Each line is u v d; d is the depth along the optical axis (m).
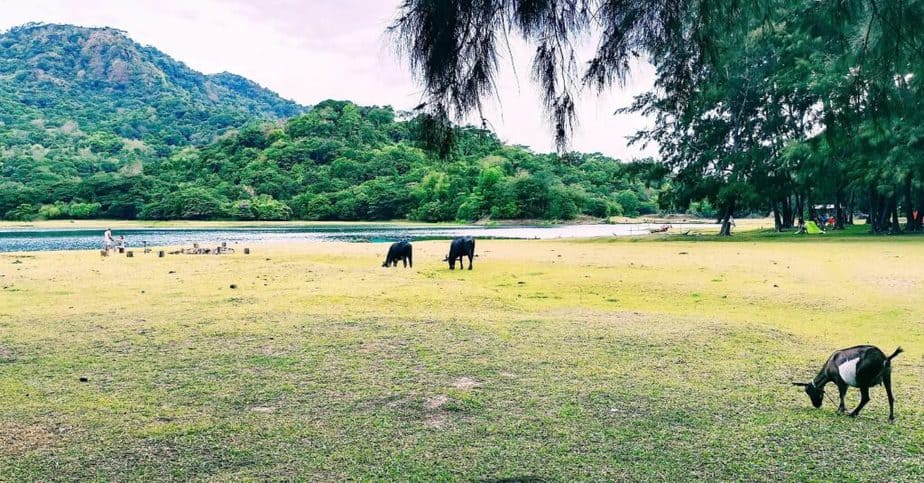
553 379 5.46
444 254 22.73
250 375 5.63
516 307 9.76
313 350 6.62
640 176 36.00
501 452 3.74
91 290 11.57
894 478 3.35
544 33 3.66
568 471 3.44
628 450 3.76
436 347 6.76
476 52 3.63
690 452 3.73
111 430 4.18
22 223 77.19
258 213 87.38
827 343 7.05
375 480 3.34
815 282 12.30
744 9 4.04
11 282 12.98
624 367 5.90
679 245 25.39
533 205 85.25
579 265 16.91
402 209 92.25
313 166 109.56
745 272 14.28
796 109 29.06
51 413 4.55
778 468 3.49
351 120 126.00
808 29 5.06
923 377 5.55
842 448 3.79
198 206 84.25
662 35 3.83
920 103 5.16
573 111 3.74
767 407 4.65
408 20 3.62
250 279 13.55
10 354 6.43
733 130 32.09
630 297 10.97
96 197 86.12
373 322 8.20
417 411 4.58
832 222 43.16
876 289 11.12
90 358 6.27
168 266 17.17
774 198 32.41
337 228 69.62
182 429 4.20
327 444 3.90
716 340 7.11
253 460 3.65
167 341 7.05
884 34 4.58
